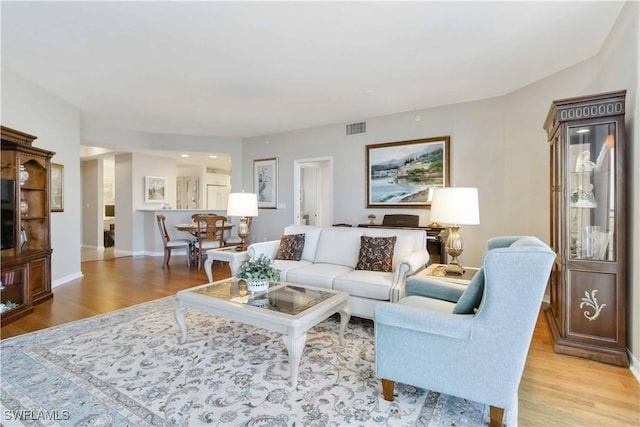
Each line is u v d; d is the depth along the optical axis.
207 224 5.88
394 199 5.20
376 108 4.92
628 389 2.02
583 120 2.45
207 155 7.64
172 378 2.09
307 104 4.74
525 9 2.44
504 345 1.56
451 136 4.72
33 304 3.55
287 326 2.02
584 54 3.17
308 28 2.69
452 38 2.86
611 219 2.40
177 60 3.29
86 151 7.88
